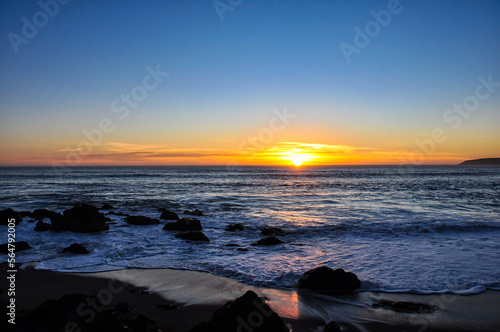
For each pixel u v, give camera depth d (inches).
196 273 326.0
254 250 424.8
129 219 634.8
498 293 274.7
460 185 1823.3
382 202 1004.6
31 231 543.5
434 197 1151.0
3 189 1531.7
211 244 463.8
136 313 227.8
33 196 1205.7
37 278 303.1
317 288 282.5
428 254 401.4
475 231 551.2
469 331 212.2
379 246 446.9
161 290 277.7
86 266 344.5
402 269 339.3
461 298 264.7
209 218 706.2
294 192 1375.5
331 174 3838.6
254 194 1288.1
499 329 214.8
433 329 214.4
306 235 527.5
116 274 319.9
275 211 816.3
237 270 336.2
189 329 197.2
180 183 2043.6
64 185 1824.6
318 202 1010.7
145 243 464.4
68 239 485.1
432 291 279.3
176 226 561.6
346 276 289.3
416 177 3002.0
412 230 558.3
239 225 587.8
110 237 504.4
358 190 1475.1
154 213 804.6
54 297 253.9
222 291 277.7
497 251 416.2
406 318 229.9
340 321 225.1
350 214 757.9
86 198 1152.8
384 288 286.0
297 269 339.9
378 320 226.7
